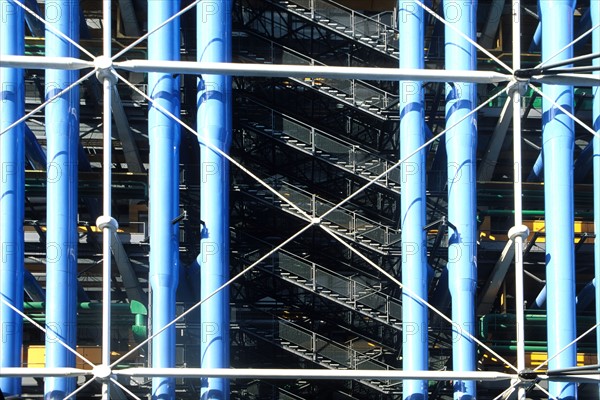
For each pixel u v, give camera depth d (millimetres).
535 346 32750
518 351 25422
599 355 28422
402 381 30031
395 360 31594
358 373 24906
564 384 27953
